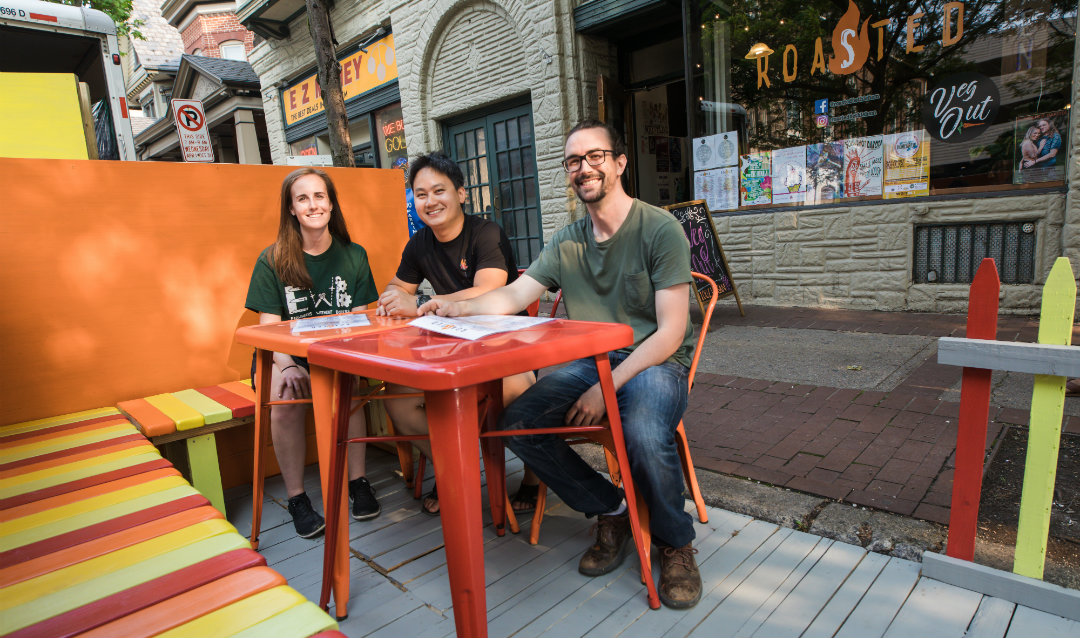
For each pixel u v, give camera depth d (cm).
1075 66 420
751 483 243
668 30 688
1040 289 450
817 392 339
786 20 554
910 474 237
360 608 189
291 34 1072
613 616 175
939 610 167
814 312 539
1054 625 157
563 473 196
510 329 159
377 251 350
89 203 262
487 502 258
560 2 673
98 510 155
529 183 782
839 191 544
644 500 181
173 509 155
